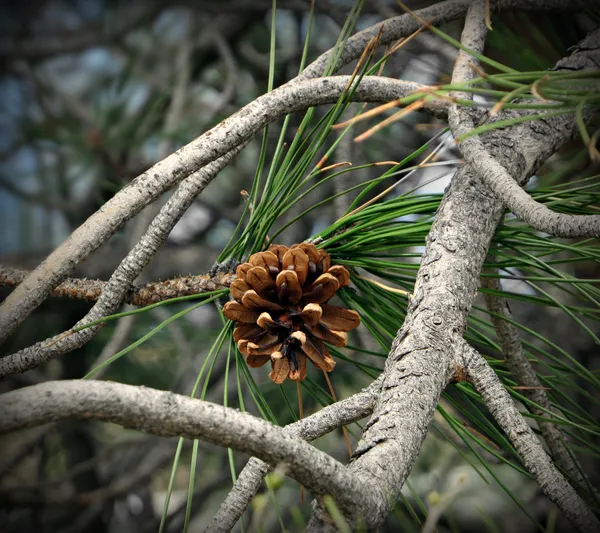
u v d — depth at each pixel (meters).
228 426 0.88
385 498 0.91
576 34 1.20
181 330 2.09
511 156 1.04
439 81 1.23
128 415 0.87
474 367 0.97
